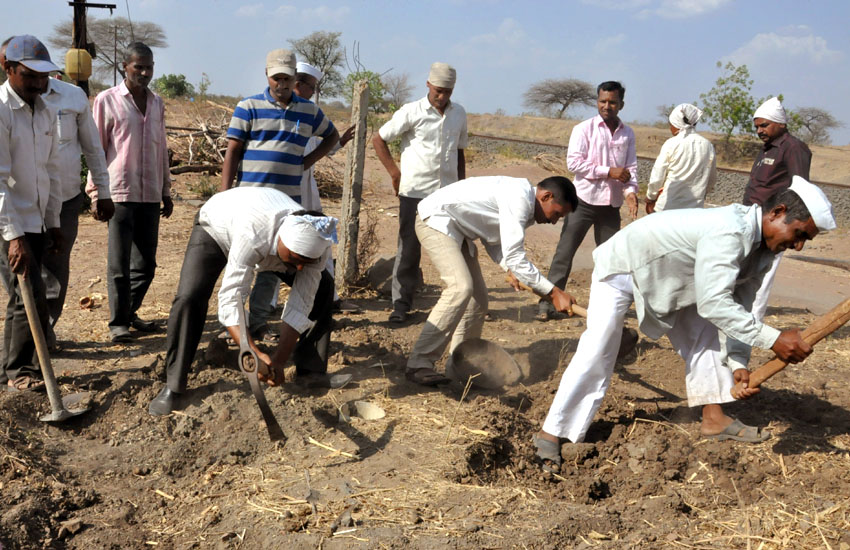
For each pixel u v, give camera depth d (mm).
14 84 4344
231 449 3971
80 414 4238
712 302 3609
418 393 4715
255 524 3326
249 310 5398
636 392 4965
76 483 3680
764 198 6023
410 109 6117
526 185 4488
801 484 3811
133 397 4430
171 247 8586
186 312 4195
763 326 3564
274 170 5195
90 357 5121
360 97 6785
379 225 10648
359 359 5266
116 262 5348
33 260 4402
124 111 5340
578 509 3529
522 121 47188
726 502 3703
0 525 3176
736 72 30250
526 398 4770
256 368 3730
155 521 3445
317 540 3172
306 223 3715
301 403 4371
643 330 4059
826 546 3246
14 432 3965
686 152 6312
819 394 5012
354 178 6941
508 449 4129
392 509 3420
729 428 4258
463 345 4992
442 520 3354
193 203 11484
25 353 4562
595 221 6434
